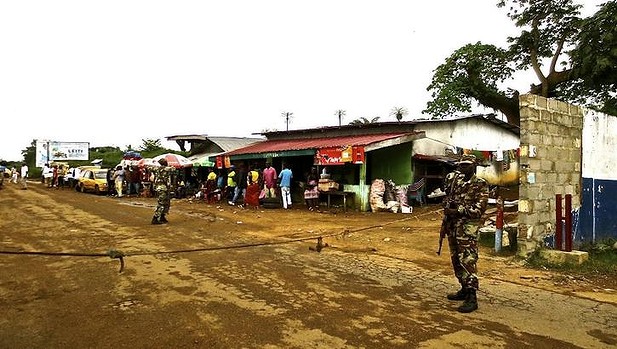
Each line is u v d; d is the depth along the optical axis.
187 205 19.61
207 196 21.92
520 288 6.44
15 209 16.52
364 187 17.61
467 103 27.88
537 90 25.34
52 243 9.36
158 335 4.44
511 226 9.76
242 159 23.14
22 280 6.42
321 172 20.27
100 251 8.53
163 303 5.44
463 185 5.53
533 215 8.50
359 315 5.09
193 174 28.53
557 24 24.41
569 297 6.02
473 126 21.91
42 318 4.91
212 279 6.55
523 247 8.38
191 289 6.04
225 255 8.34
